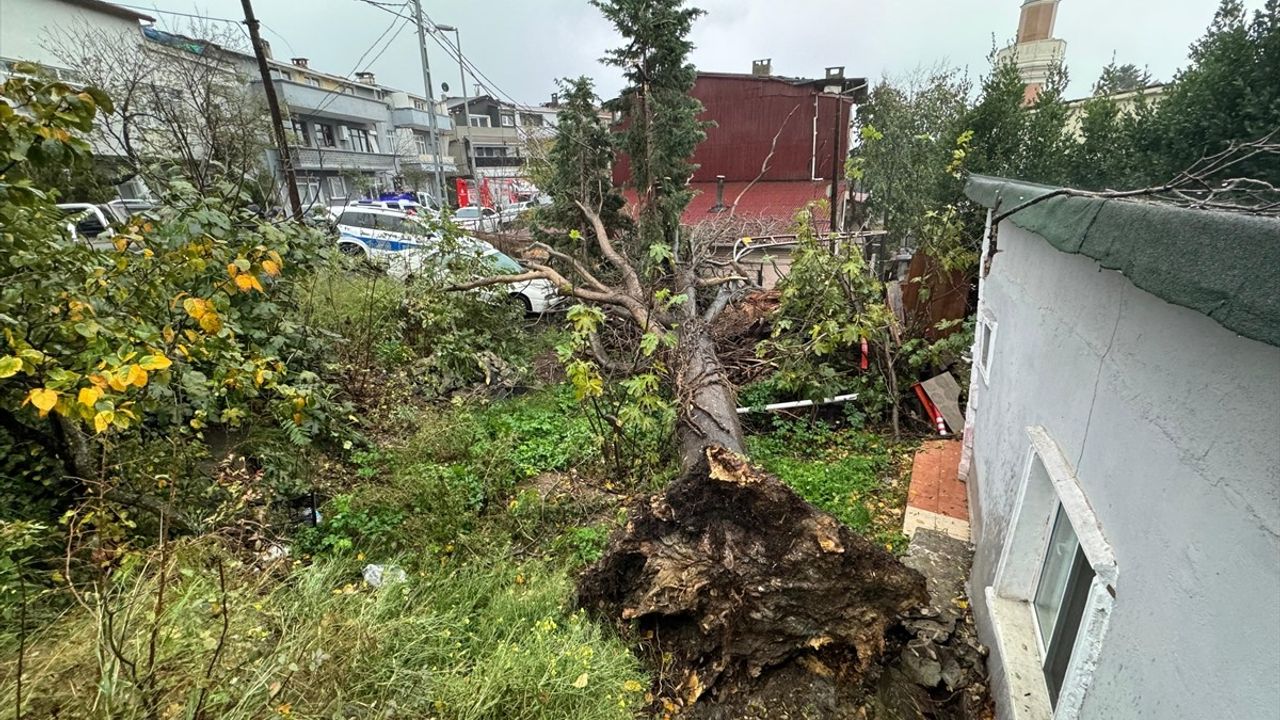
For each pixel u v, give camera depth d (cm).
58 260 292
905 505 461
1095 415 184
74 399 214
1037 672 234
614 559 313
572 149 974
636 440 491
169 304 325
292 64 2158
